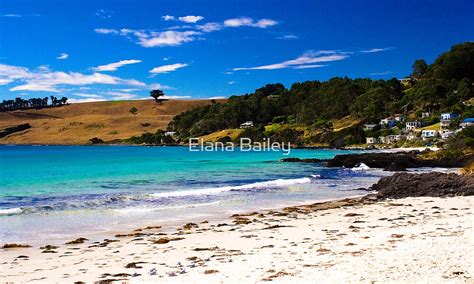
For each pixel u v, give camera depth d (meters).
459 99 158.38
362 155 73.19
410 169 66.25
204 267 14.13
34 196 35.16
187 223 24.33
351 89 199.38
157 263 15.26
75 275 13.83
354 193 38.34
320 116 192.00
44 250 18.02
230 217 26.36
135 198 34.00
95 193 37.25
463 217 22.88
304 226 22.44
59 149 167.75
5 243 19.64
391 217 24.44
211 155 115.56
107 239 20.33
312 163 81.62
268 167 71.62
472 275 11.41
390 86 193.12
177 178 51.47
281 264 13.86
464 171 51.16
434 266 12.32
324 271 12.55
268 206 30.95
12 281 13.19
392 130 152.38
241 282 11.91
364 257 14.05
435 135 130.50
